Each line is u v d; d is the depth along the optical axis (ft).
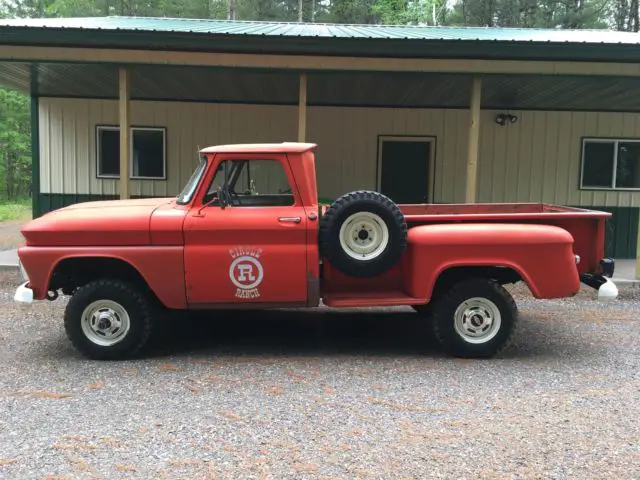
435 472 10.48
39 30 24.84
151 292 17.44
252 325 20.95
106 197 37.37
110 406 13.35
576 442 11.75
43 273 16.30
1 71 28.76
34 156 36.96
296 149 16.53
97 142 36.99
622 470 10.64
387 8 108.88
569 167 37.58
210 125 37.24
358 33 30.07
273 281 16.39
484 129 37.42
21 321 20.94
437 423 12.57
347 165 37.70
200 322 21.33
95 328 16.69
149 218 16.29
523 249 16.48
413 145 37.76
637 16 100.27
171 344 18.49
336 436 11.89
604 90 30.68
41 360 16.70
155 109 36.91
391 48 26.00
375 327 20.80
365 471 10.49
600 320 21.86
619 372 16.03
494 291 16.85
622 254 37.70
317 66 26.32
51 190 37.35
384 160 37.76
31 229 16.34
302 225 16.30
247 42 25.44
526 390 14.60
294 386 14.71
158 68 26.71
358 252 16.31
